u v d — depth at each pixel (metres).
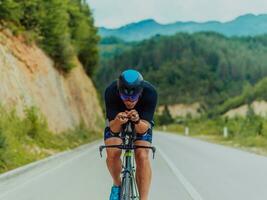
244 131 44.22
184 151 26.70
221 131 59.44
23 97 26.73
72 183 12.77
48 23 33.88
